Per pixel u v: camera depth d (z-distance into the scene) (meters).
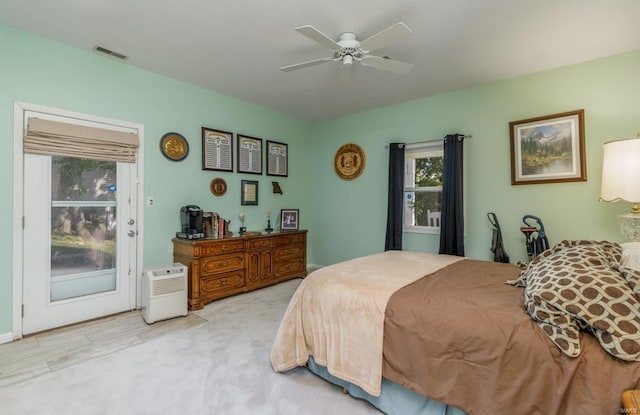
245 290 3.59
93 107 2.78
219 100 3.76
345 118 4.63
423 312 1.49
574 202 2.88
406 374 1.48
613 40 2.46
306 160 4.99
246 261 3.60
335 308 1.78
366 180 4.38
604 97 2.73
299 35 2.43
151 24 2.29
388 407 1.58
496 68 2.98
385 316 1.58
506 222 3.25
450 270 2.23
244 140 4.06
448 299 1.56
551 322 1.22
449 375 1.35
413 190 3.95
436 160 3.77
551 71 2.98
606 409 1.03
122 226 2.98
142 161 3.10
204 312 3.03
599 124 2.75
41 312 2.52
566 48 2.59
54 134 2.55
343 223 4.64
